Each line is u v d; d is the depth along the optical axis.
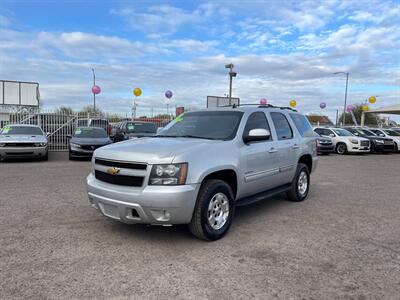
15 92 25.56
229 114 5.64
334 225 5.41
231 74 24.11
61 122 18.55
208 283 3.38
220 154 4.69
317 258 4.05
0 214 5.68
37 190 7.70
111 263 3.81
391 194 8.06
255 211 6.25
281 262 3.92
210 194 4.43
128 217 4.23
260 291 3.24
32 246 4.27
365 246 4.48
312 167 7.49
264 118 6.02
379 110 34.09
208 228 4.44
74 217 5.55
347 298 3.15
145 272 3.61
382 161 16.75
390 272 3.70
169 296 3.12
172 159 4.13
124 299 3.06
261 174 5.58
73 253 4.08
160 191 4.03
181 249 4.26
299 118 7.35
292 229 5.16
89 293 3.16
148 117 27.36
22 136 13.50
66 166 12.09
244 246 4.41
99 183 4.60
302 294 3.20
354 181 10.04
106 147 4.82
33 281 3.36
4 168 11.41
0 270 3.59
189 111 6.29
